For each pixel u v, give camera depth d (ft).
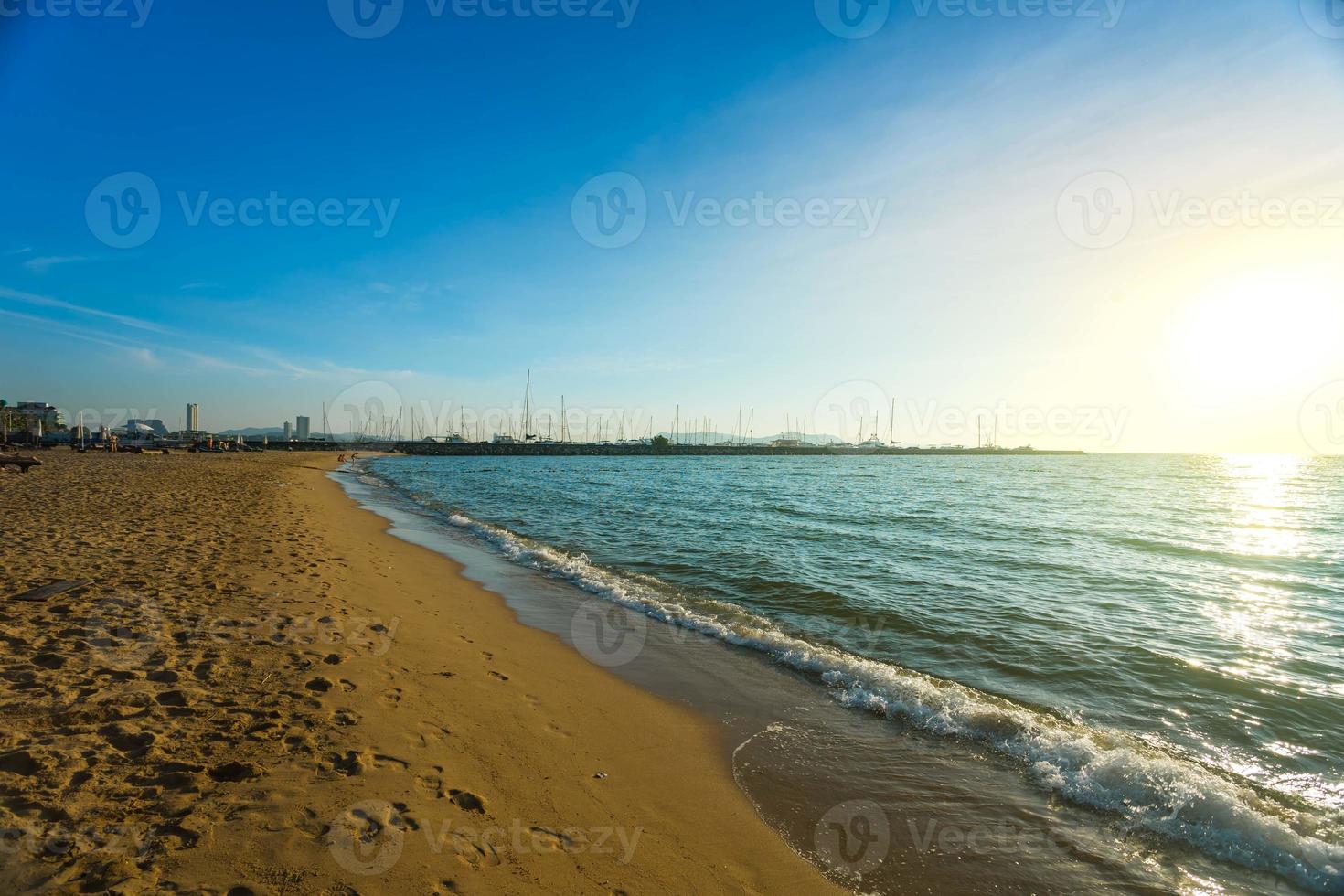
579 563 43.68
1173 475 216.95
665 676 22.95
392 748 14.67
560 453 422.82
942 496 111.14
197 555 33.86
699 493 111.04
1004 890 11.98
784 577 40.09
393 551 45.27
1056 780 15.88
